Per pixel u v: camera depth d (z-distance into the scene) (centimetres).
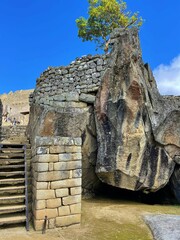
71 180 556
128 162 775
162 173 811
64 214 535
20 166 627
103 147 791
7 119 2112
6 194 601
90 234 503
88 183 899
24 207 534
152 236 508
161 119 823
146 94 819
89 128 856
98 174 805
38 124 809
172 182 887
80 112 853
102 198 903
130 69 809
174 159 840
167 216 638
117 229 542
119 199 905
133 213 680
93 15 1463
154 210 729
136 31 902
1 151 727
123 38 854
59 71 969
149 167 798
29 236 472
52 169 540
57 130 797
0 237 459
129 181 789
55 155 548
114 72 834
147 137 806
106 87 830
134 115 788
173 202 903
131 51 830
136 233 522
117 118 791
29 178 648
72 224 539
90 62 903
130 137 780
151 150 813
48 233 496
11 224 537
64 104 880
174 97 1038
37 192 520
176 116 840
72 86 925
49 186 531
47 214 518
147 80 885
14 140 988
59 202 535
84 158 853
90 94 888
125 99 791
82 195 879
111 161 770
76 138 582
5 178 631
